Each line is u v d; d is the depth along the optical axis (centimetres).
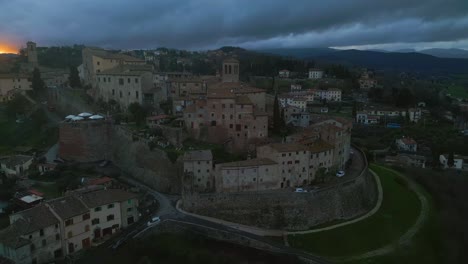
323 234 10038
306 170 11481
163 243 9094
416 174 15788
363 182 12206
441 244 10569
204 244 9356
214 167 11175
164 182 12062
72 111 17300
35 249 7944
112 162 14325
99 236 9238
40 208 8500
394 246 9925
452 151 18688
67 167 13125
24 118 17050
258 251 9275
